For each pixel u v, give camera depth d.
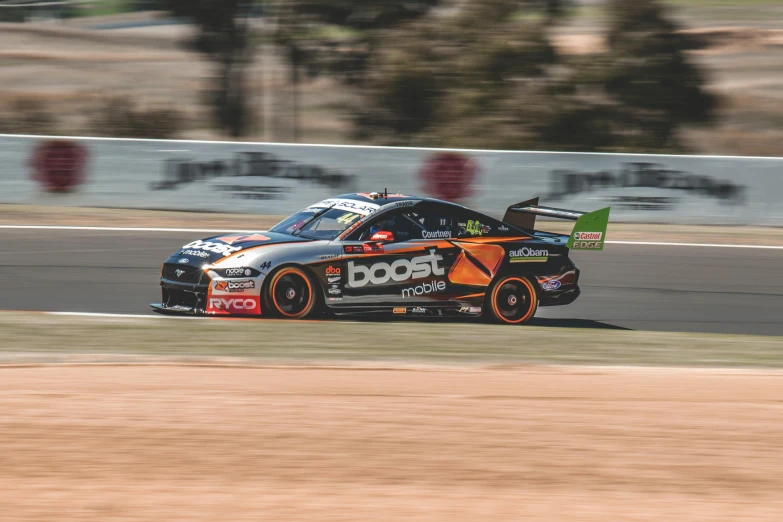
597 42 95.12
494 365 27.97
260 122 109.75
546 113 87.75
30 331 30.56
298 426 20.78
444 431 20.81
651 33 90.81
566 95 89.44
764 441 20.98
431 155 62.16
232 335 30.45
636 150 87.75
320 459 18.81
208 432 20.17
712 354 31.36
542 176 62.59
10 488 16.88
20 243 50.34
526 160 62.47
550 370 27.53
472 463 18.91
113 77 159.88
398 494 17.17
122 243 51.50
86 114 107.81
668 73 90.75
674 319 38.97
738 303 42.50
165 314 35.09
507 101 89.25
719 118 95.94
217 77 106.81
